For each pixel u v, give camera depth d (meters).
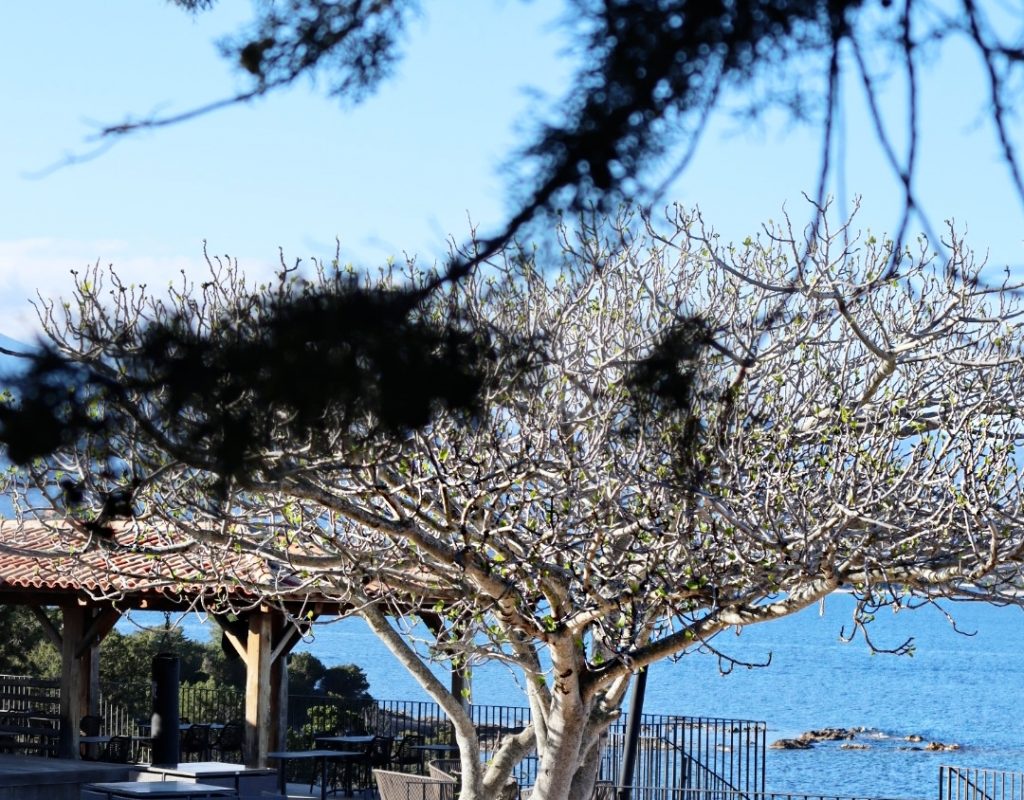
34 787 19.86
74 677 22.58
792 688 84.56
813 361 13.53
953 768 22.14
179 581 13.66
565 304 10.89
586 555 12.52
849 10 3.13
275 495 11.16
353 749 24.67
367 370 3.47
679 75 3.08
